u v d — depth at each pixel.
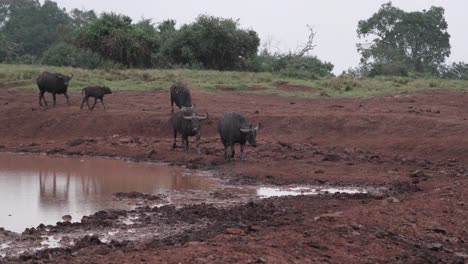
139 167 29.84
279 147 33.19
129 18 85.69
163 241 15.61
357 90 52.84
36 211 20.27
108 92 42.72
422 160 29.98
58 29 109.56
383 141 33.75
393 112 39.50
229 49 81.88
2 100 46.03
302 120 37.53
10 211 20.23
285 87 53.78
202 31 80.88
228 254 13.05
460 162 29.55
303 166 28.59
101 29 80.00
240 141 30.03
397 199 20.72
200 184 25.45
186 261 12.52
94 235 16.17
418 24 122.06
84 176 27.17
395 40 124.12
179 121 32.28
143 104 44.81
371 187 24.66
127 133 38.44
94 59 80.62
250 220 18.52
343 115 37.31
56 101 45.81
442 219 17.88
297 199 21.95
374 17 125.56
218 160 30.39
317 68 79.31
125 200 22.09
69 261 12.81
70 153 34.09
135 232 17.23
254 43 84.00
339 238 15.07
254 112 39.91
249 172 27.62
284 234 15.12
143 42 80.31
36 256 14.27
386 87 54.72
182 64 80.31
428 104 43.94
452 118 37.12
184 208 20.27
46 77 42.94
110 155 33.41
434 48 123.81
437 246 15.29
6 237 16.64
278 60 85.06
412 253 14.72
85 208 20.78
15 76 56.12
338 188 24.55
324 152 31.69
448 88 51.50
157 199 22.33
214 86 52.59
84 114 40.59
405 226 16.75
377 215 17.70
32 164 30.48
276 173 27.22
